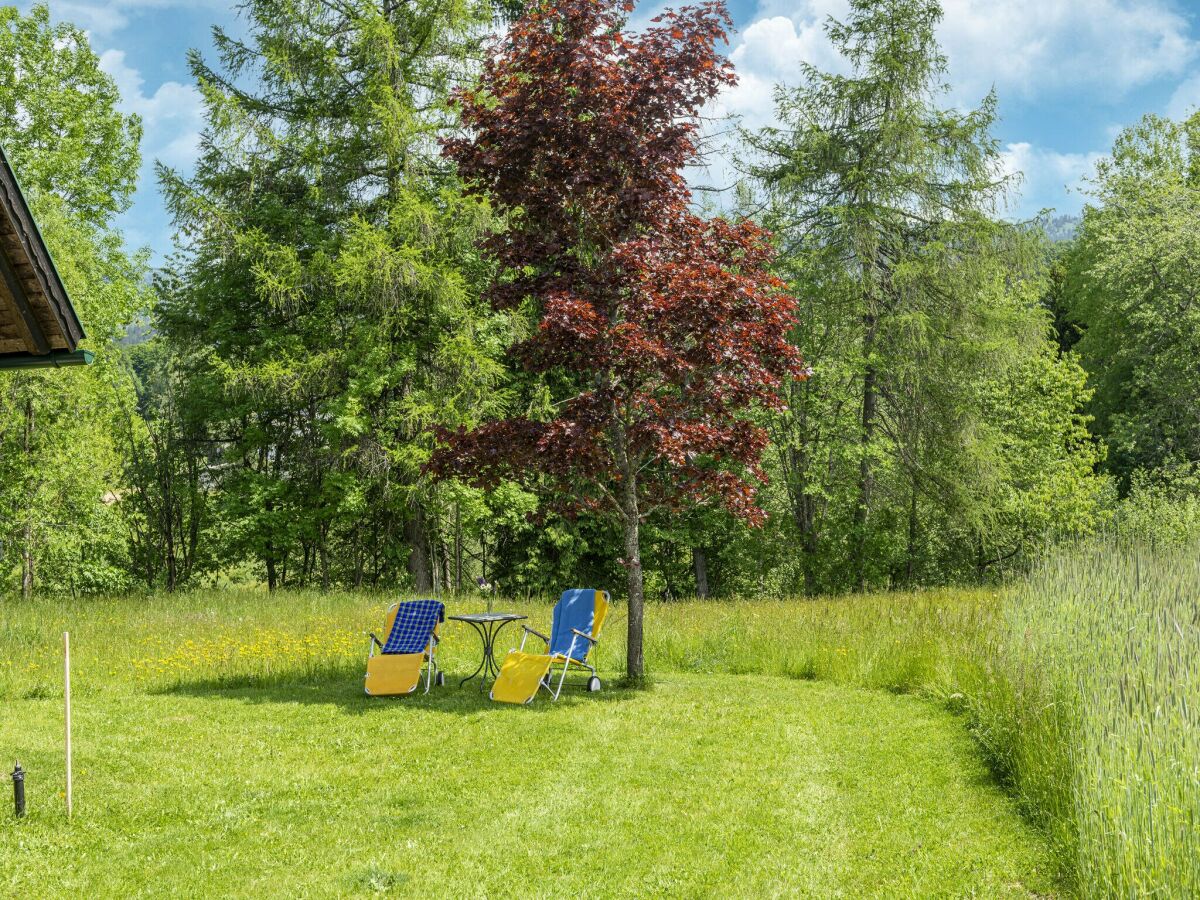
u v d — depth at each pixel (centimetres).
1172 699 575
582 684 1145
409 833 615
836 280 2417
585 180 1077
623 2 1132
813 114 2503
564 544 2714
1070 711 667
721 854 575
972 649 1077
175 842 601
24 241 672
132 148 2759
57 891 525
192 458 2698
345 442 2284
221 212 2198
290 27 2214
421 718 946
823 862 561
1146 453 3397
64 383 2342
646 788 707
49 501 2425
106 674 1178
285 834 614
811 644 1258
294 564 2997
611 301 1109
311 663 1226
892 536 2861
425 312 2248
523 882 536
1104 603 935
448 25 2228
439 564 3019
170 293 2531
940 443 2502
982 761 770
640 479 1233
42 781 729
